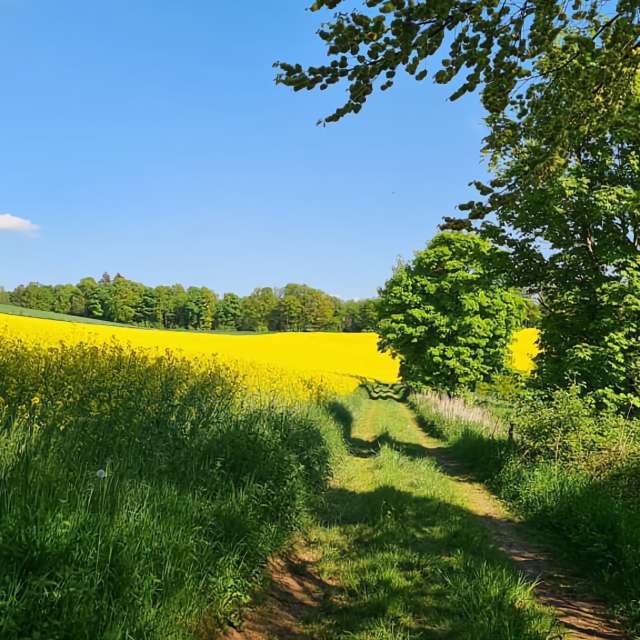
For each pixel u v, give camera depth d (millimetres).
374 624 3938
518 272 11922
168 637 3035
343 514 7320
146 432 5535
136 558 3400
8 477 3545
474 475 11438
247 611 4090
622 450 8055
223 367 10758
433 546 5863
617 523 5914
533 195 10438
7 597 2596
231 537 4527
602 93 3787
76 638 2590
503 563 5414
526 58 3246
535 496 8039
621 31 3217
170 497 4410
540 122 3926
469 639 3670
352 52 2852
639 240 11227
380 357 57688
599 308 11164
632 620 4352
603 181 11203
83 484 3904
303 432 8867
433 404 24484
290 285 130125
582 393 11555
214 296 119000
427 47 2873
